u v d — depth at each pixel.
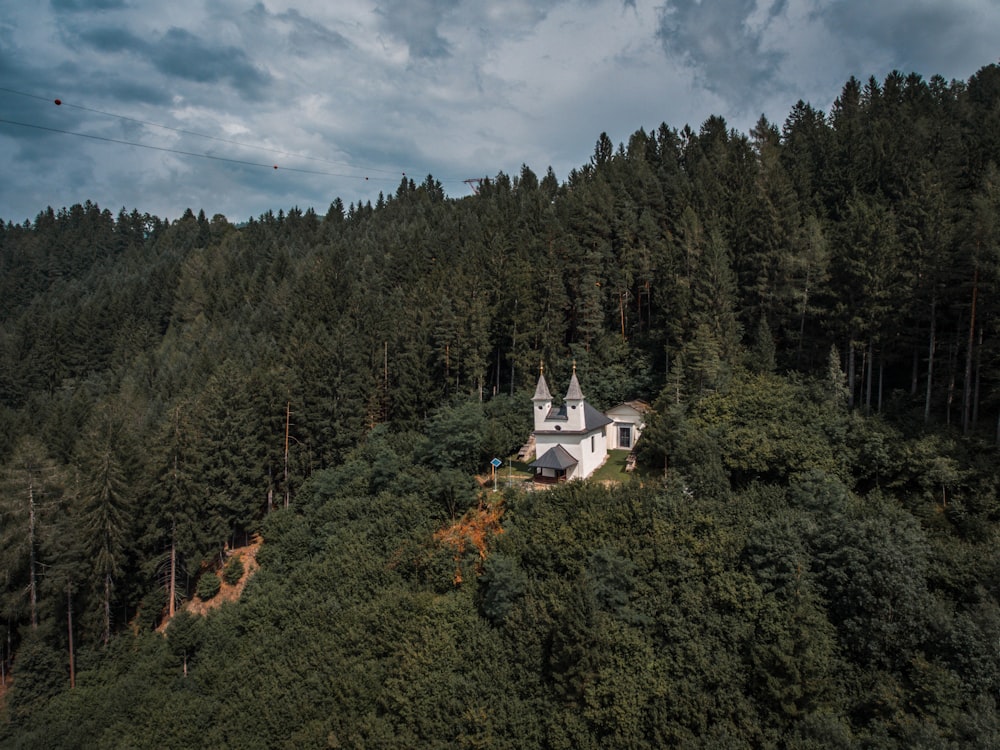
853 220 56.53
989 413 46.75
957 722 25.11
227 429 61.06
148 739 42.34
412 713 34.84
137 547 56.00
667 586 34.81
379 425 67.56
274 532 59.34
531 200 115.50
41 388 111.00
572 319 75.44
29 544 50.09
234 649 47.72
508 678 34.38
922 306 48.97
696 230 67.50
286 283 115.69
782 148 92.19
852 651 30.09
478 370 68.12
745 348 59.94
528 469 56.94
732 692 28.78
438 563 42.56
